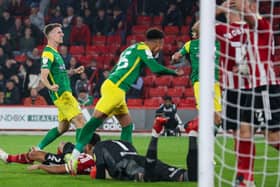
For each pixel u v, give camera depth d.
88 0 55.69
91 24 54.94
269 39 16.80
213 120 13.73
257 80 16.86
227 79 17.20
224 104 17.00
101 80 47.78
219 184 16.75
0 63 50.66
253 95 16.75
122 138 22.47
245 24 17.02
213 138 13.74
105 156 19.22
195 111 44.47
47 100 47.56
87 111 45.22
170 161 26.58
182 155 29.25
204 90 13.58
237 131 16.70
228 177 19.84
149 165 18.48
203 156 13.54
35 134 45.59
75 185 18.53
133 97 47.78
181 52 23.36
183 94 49.19
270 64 17.02
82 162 20.34
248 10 16.47
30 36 53.44
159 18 55.91
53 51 23.55
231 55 17.17
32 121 46.50
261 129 17.64
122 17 55.00
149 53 20.70
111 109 20.89
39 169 21.50
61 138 40.84
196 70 23.00
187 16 55.62
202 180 13.53
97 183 18.77
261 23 16.67
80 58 52.88
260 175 20.89
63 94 23.73
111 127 45.34
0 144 36.25
